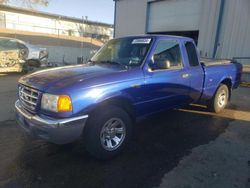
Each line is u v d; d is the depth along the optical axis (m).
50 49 20.48
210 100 5.46
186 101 4.54
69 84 2.88
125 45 4.08
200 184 2.75
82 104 2.87
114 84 3.15
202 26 13.89
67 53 21.70
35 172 2.93
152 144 3.80
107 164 3.17
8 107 5.65
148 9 17.41
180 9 15.29
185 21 15.11
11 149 3.49
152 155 3.44
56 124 2.73
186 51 4.41
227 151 3.60
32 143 3.70
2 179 2.76
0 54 10.58
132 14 18.69
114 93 3.13
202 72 4.71
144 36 4.03
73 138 2.89
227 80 5.72
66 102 2.77
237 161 3.30
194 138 4.08
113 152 3.29
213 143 3.88
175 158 3.36
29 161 3.18
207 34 13.66
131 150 3.58
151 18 17.42
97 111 3.11
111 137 3.29
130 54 3.86
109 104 3.25
